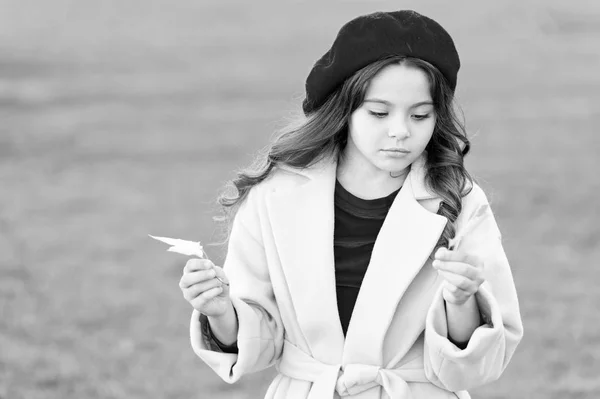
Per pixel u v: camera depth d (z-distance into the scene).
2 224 17.30
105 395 9.13
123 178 21.66
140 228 16.83
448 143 4.37
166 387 9.34
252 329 4.26
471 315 4.02
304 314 4.33
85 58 45.50
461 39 51.75
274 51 49.31
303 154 4.46
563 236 15.44
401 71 4.13
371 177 4.43
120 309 12.05
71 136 27.17
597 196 18.42
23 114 30.97
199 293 4.10
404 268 4.27
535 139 25.45
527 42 50.00
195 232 16.38
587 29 54.59
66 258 14.80
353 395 4.27
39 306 12.20
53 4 77.62
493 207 17.47
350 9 71.25
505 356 4.25
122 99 34.12
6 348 10.52
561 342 10.52
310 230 4.39
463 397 4.34
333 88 4.34
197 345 4.31
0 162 23.75
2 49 48.03
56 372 9.74
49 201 19.39
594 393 9.06
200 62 44.69
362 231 4.41
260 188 4.57
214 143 25.95
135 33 58.34
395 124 4.14
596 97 33.09
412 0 71.81
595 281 13.04
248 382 9.48
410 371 4.29
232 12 70.62
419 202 4.38
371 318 4.26
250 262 4.50
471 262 3.88
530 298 12.25
